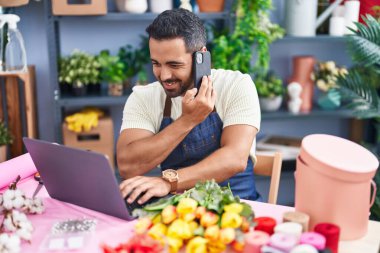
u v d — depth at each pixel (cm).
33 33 290
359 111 251
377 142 308
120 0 268
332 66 297
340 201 107
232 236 100
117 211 120
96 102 270
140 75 283
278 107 297
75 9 250
